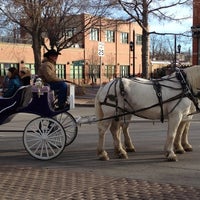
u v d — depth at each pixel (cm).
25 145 1012
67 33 3650
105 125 995
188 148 1095
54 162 983
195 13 4094
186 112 978
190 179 816
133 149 1091
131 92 978
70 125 1110
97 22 3334
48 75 1043
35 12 2969
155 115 985
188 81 978
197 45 4266
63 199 688
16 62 5978
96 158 1020
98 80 7175
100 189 745
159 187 756
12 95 1048
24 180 815
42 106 1019
